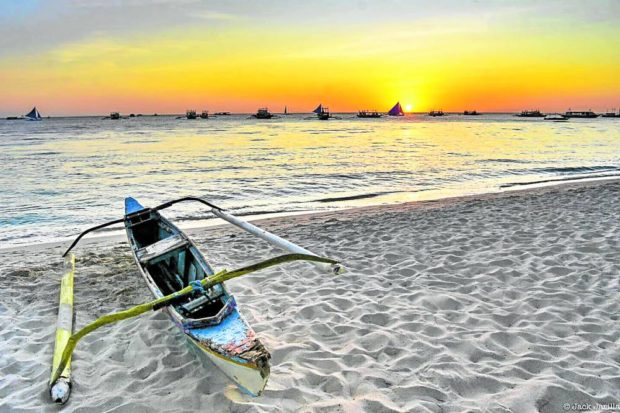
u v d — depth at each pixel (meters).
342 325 5.11
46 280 6.95
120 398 3.91
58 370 4.05
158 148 34.59
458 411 3.58
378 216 10.66
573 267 6.60
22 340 5.04
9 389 4.11
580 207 10.80
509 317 5.19
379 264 7.16
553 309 5.29
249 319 5.39
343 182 18.09
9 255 8.39
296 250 5.93
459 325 5.05
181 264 6.43
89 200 14.70
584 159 26.06
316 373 4.16
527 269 6.62
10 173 20.73
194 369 4.36
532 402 3.63
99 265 7.69
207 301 4.75
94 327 4.09
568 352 4.37
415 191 15.98
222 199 14.73
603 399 3.65
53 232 10.70
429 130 67.81
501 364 4.25
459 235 8.55
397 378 4.07
